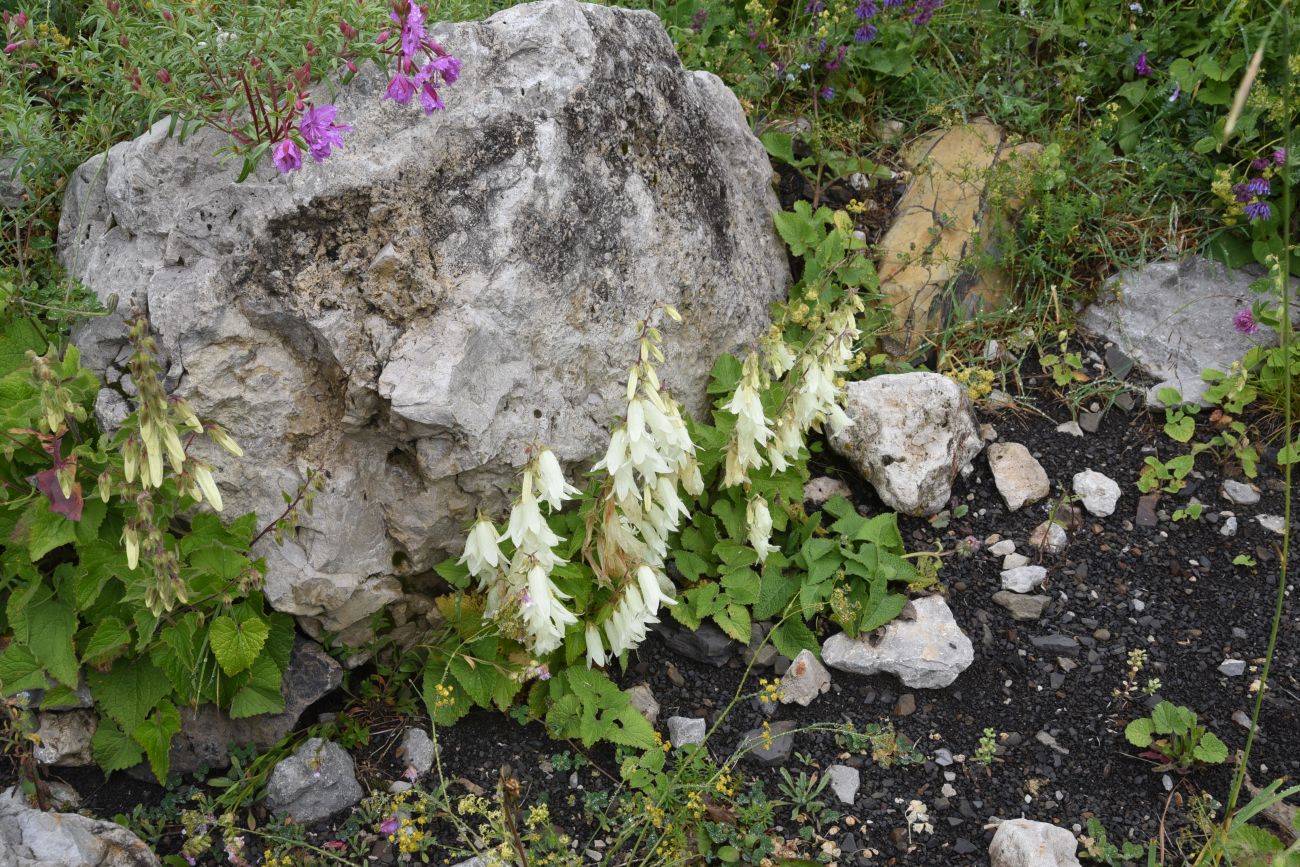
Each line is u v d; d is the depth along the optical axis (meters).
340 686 0.99
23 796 0.90
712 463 1.05
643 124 1.05
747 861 0.92
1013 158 1.28
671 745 0.99
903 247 1.26
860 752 0.99
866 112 1.35
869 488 1.14
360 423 0.95
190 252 0.94
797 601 1.04
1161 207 1.28
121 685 0.92
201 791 0.94
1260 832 0.89
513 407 0.98
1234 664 1.02
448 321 0.95
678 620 1.03
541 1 1.01
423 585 1.01
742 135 1.19
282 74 0.96
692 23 1.32
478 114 0.97
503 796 0.87
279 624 0.96
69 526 0.88
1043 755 0.99
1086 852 0.93
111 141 1.07
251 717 0.96
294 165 0.88
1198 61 1.26
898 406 1.12
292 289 0.93
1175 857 0.93
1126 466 1.16
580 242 1.00
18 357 0.97
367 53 0.96
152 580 0.86
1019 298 1.26
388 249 0.94
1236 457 1.15
